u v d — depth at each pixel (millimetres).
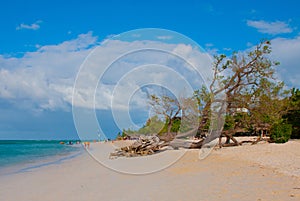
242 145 23625
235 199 7152
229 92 23734
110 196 8727
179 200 7547
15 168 18391
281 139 23969
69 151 37812
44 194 9766
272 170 10852
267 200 6887
